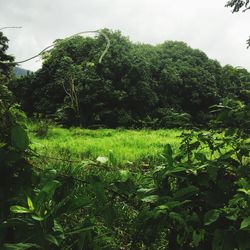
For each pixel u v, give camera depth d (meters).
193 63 48.44
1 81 2.83
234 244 2.10
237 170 2.54
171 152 2.69
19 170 2.29
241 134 2.80
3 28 2.59
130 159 9.81
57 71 35.03
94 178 2.49
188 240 2.52
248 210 2.15
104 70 37.06
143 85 37.44
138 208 2.70
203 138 2.88
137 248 3.35
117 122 35.25
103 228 3.40
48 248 1.91
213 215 2.17
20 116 2.60
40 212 1.88
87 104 35.38
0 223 1.93
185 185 2.55
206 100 41.72
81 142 14.55
